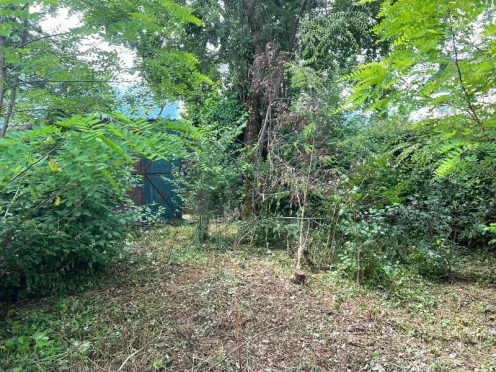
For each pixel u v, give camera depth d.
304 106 5.71
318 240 5.12
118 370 2.58
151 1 1.90
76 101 2.37
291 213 6.06
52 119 2.48
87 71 2.29
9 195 3.34
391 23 1.46
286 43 9.02
